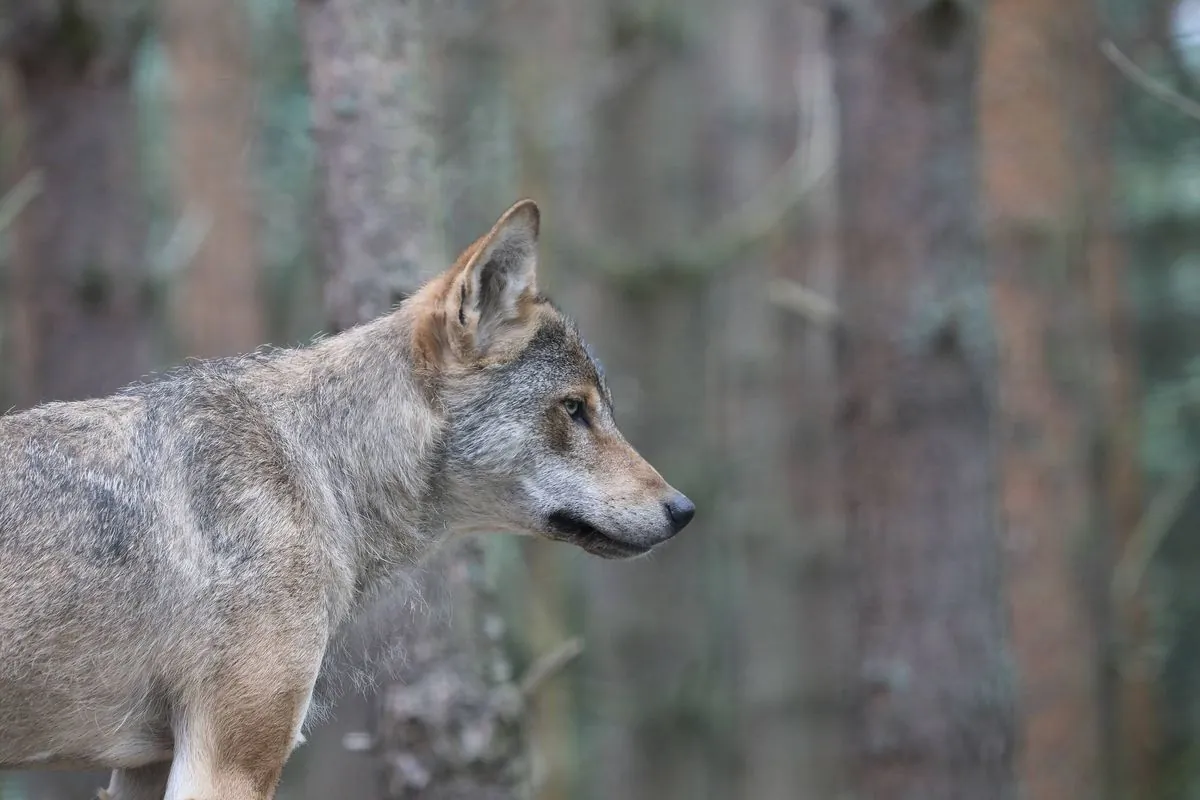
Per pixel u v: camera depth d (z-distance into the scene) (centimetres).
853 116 1227
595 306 2466
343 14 1016
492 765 993
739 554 2562
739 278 2664
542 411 869
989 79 1838
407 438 844
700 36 2638
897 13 1195
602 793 2350
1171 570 2333
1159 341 2444
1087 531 1827
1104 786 1939
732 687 2517
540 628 1531
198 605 741
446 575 988
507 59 2102
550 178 2105
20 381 1872
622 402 2306
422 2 1119
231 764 746
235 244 2256
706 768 2447
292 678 761
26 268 1441
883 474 1207
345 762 1958
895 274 1200
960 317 1193
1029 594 1788
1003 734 1216
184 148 2256
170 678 745
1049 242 1823
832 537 2573
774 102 2666
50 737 743
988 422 1216
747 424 2647
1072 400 1830
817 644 2570
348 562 819
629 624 2442
